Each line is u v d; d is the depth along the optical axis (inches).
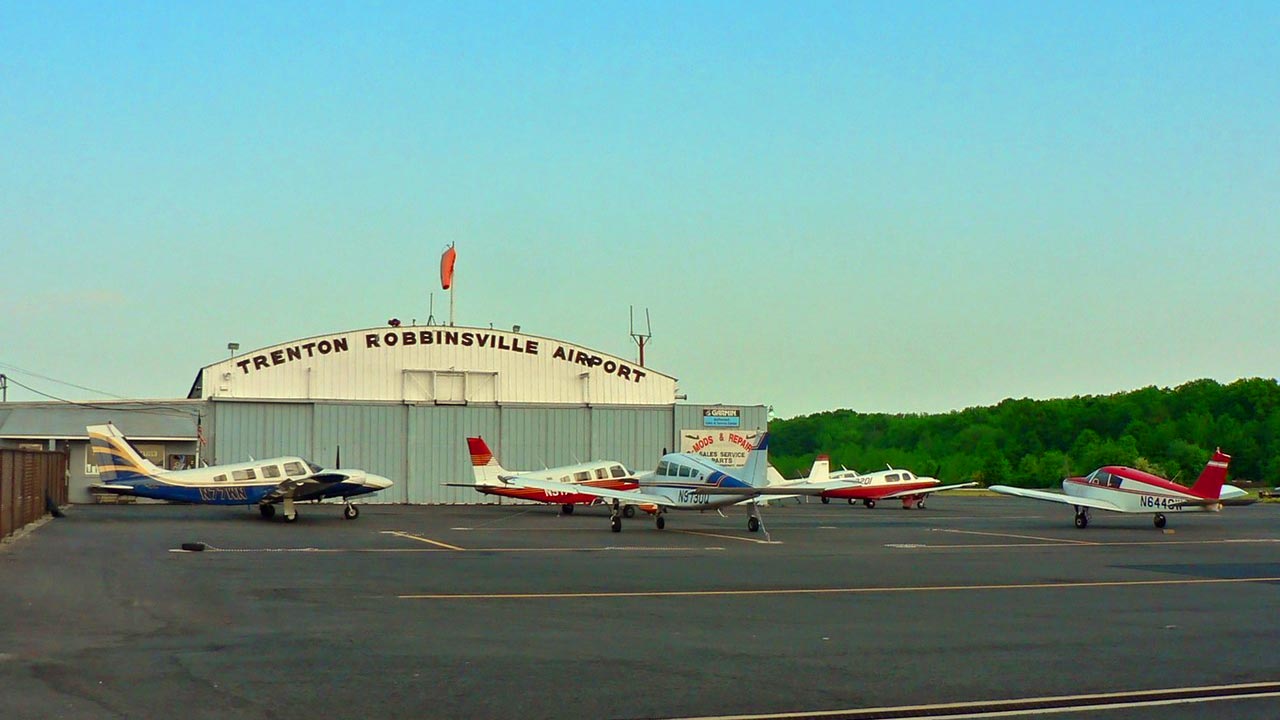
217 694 393.1
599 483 1788.9
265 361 2111.2
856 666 461.4
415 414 2176.4
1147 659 484.7
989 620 604.1
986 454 5118.1
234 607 623.2
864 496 2249.0
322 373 2143.2
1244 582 821.2
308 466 1573.6
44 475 1494.8
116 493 1508.4
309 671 436.8
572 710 376.8
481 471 1791.3
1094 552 1110.4
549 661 465.4
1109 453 4500.5
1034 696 406.9
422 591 714.8
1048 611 644.7
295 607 626.8
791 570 888.9
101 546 1031.6
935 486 2278.5
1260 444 4419.3
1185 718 376.2
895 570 896.9
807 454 6348.4
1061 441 5098.4
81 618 572.1
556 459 2246.6
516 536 1278.3
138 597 660.1
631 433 2295.8
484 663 458.9
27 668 434.9
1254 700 403.9
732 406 2353.6
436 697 393.4
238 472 1526.8
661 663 463.8
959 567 930.1
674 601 678.5
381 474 2143.2
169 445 2048.5
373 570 850.1
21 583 725.9
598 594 711.1
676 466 1443.2
